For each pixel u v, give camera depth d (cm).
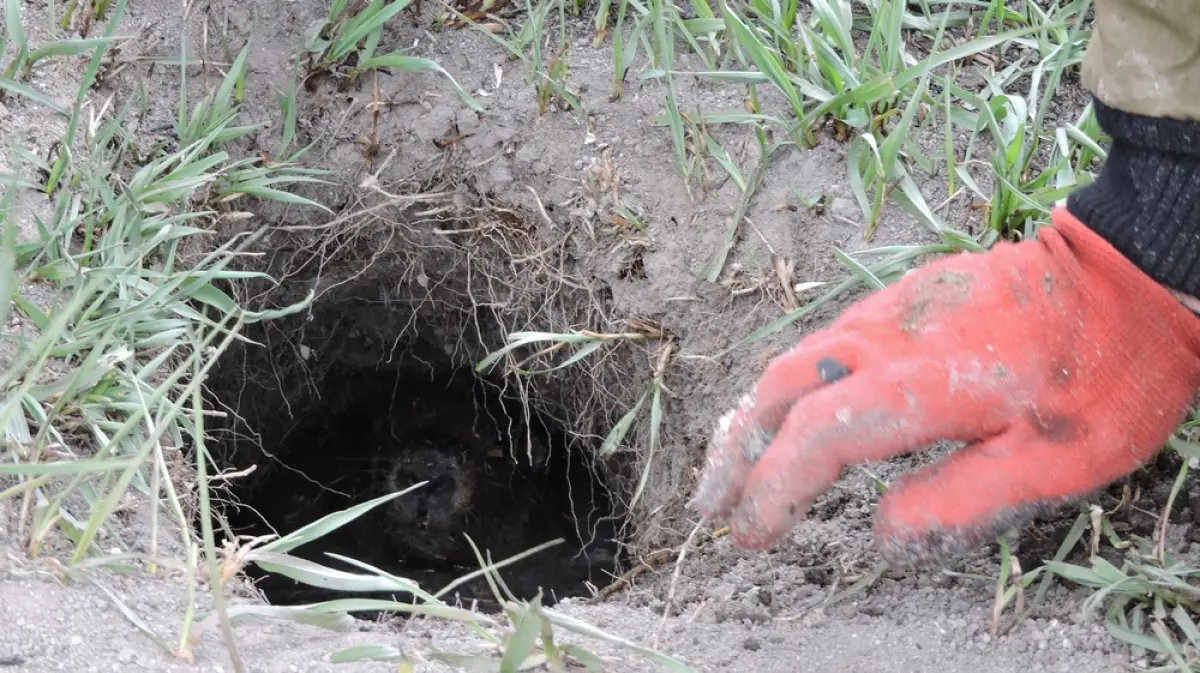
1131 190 108
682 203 186
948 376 113
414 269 209
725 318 179
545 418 224
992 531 113
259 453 223
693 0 190
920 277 122
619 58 189
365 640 124
